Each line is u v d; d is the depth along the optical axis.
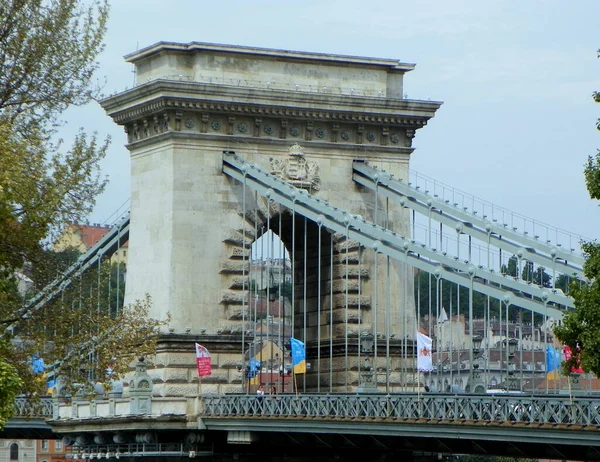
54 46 131.75
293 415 155.25
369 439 149.62
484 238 162.50
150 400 174.62
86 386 136.75
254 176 184.50
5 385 108.56
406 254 163.00
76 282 134.50
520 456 131.25
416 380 192.75
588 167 120.31
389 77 199.50
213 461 176.12
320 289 193.88
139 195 191.88
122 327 139.62
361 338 175.88
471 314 147.50
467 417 129.38
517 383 173.62
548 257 152.50
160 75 189.50
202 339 185.00
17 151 122.00
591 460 125.94
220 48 189.25
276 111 189.50
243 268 188.00
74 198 129.50
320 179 192.12
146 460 180.38
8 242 124.44
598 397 118.88
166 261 185.75
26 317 131.50
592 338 117.38
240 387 186.25
